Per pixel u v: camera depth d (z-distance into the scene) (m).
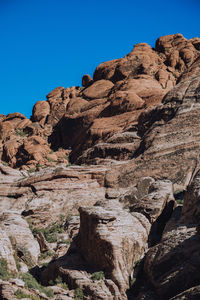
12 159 73.12
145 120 58.81
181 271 27.28
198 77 59.94
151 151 50.72
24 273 31.98
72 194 49.16
